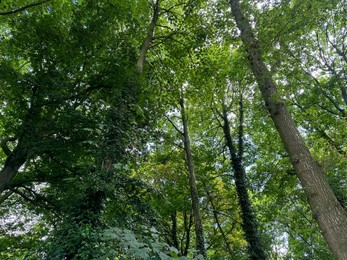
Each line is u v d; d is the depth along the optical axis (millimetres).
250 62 7262
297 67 7234
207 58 10891
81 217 5070
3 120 8625
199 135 16375
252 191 13648
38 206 8688
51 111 8141
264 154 14789
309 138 13211
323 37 13461
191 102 14258
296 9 6012
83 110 8219
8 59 9094
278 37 6285
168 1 11250
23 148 7957
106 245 4281
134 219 5977
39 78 7879
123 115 6770
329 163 7395
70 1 9062
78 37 8258
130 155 6461
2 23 9375
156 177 13992
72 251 4484
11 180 8484
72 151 7820
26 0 8117
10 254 10195
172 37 10797
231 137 14539
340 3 10617
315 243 17609
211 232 16234
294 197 13688
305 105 12727
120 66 8250
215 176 14961
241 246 14375
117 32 9406
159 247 3377
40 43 8164
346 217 5391
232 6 8234
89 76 8469
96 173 5531
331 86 12141
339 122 11297
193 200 12344
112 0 8555
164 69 11539
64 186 7996
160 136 8133
